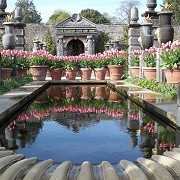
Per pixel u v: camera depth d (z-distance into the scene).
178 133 4.59
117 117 6.18
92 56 15.91
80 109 7.22
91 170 2.47
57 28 31.09
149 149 3.92
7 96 7.62
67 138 4.55
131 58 14.62
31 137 4.59
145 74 11.00
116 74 15.26
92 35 31.25
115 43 24.56
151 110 6.32
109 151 3.88
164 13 9.59
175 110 5.38
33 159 2.86
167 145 4.08
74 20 31.36
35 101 8.67
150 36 12.62
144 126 5.28
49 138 4.54
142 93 8.38
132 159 3.55
